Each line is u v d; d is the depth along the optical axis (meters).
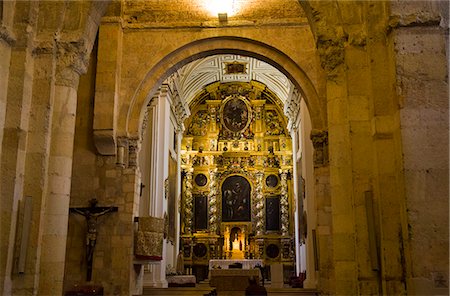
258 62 33.19
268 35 18.09
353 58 9.05
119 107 17.59
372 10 8.53
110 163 17.25
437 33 7.75
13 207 8.67
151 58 18.03
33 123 9.28
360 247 8.37
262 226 36.28
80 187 17.09
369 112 8.66
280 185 36.94
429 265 6.99
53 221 9.23
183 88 32.22
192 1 18.50
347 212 9.16
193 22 18.22
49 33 9.66
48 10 9.78
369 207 8.30
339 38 9.38
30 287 8.66
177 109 30.31
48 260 9.05
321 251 16.69
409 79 7.60
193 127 38.09
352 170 8.63
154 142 23.84
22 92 9.08
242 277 20.58
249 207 37.00
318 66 17.70
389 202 7.91
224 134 38.06
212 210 36.56
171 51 18.08
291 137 36.38
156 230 17.56
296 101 28.78
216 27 18.23
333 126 9.49
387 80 8.22
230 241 36.47
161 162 24.34
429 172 7.27
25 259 8.70
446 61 7.65
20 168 8.95
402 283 7.62
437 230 7.09
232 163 37.66
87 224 16.58
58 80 9.67
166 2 18.47
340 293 8.86
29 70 9.33
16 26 9.32
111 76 17.22
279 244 35.97
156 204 23.53
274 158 37.72
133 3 18.42
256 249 35.81
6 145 8.87
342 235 9.11
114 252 16.56
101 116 16.92
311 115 17.70
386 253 7.79
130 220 16.84
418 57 7.67
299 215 29.73
